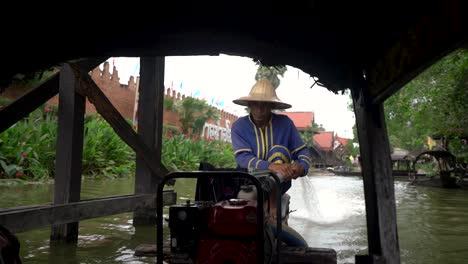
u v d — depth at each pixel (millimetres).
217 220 1641
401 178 17250
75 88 3252
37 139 8000
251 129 2941
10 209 2822
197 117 25547
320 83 2152
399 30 1634
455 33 1236
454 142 12242
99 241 3324
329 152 47188
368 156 2029
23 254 2873
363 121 2070
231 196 2234
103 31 1876
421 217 5039
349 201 6887
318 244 3375
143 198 4055
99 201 3496
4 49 1793
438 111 10961
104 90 19703
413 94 11328
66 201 3225
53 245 3143
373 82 1945
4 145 7211
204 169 2180
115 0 1808
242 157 2811
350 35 1946
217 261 1604
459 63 9617
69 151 3246
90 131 9523
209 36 1936
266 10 1872
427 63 1430
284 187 2713
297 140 2941
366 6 1742
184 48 1967
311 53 2021
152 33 1915
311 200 5016
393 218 1979
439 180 11023
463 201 7137
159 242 1666
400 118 13055
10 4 1714
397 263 1943
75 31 1849
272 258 2107
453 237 3723
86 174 9094
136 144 3971
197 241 1662
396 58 1667
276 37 1962
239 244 1608
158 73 4469
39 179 7352
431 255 3059
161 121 4547
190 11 1869
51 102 14328
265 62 2064
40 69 1912
